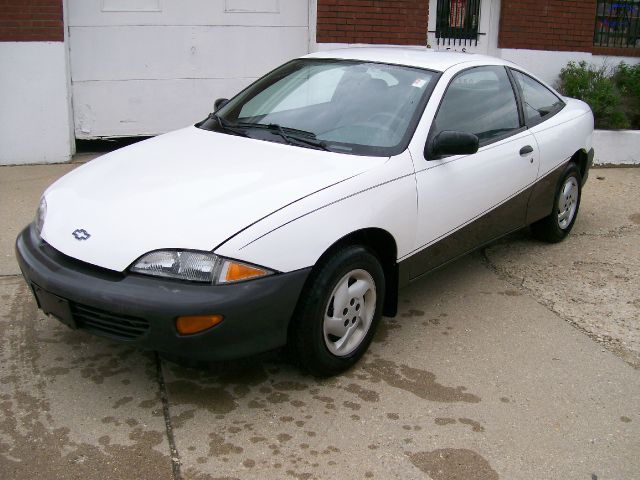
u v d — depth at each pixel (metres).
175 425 3.24
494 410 3.46
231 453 3.05
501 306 4.67
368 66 4.50
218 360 3.15
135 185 3.51
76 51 7.50
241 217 3.19
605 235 6.18
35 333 4.02
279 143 4.02
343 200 3.48
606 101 8.86
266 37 8.12
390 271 3.96
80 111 7.69
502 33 9.12
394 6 8.35
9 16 7.00
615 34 9.90
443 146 3.96
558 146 5.37
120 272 3.12
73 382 3.55
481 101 4.66
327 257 3.46
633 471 3.06
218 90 8.12
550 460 3.11
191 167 3.69
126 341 3.17
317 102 4.32
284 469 2.96
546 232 5.77
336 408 3.42
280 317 3.24
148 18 7.66
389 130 4.01
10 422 3.21
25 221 5.76
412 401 3.50
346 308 3.58
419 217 3.95
